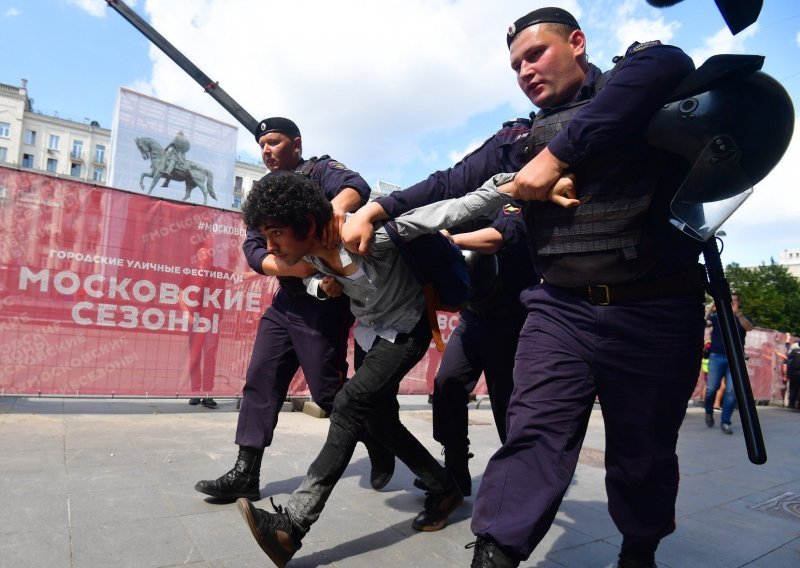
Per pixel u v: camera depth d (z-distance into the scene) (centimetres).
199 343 486
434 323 202
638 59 142
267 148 277
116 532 209
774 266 5694
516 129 187
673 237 153
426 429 488
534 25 172
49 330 427
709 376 689
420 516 241
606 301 156
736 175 136
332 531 231
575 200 152
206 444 360
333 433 196
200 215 489
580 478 353
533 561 215
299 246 185
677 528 268
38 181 425
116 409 464
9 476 264
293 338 258
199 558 192
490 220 258
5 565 175
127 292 456
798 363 1084
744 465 439
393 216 187
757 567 225
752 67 130
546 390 163
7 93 6294
